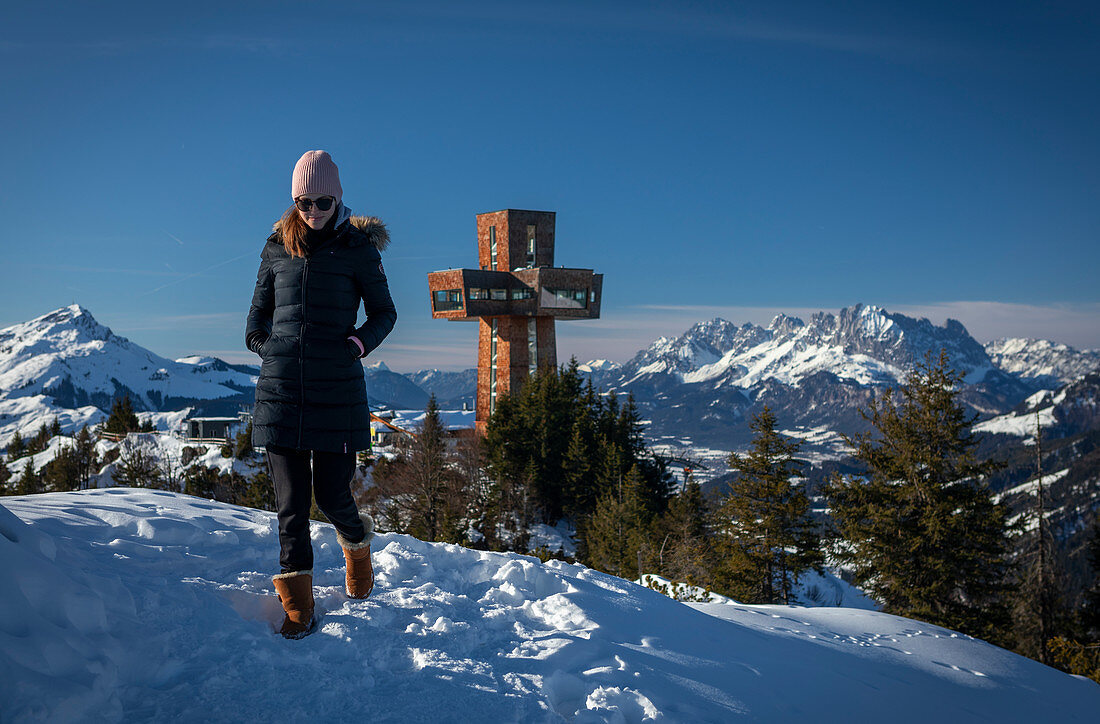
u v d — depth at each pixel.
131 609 2.95
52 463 75.94
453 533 42.25
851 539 27.95
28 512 4.47
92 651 2.41
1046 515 29.23
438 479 46.97
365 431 3.57
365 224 3.64
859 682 4.49
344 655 3.07
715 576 36.06
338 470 3.50
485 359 81.56
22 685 2.03
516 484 58.88
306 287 3.41
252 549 4.57
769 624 5.68
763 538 36.69
